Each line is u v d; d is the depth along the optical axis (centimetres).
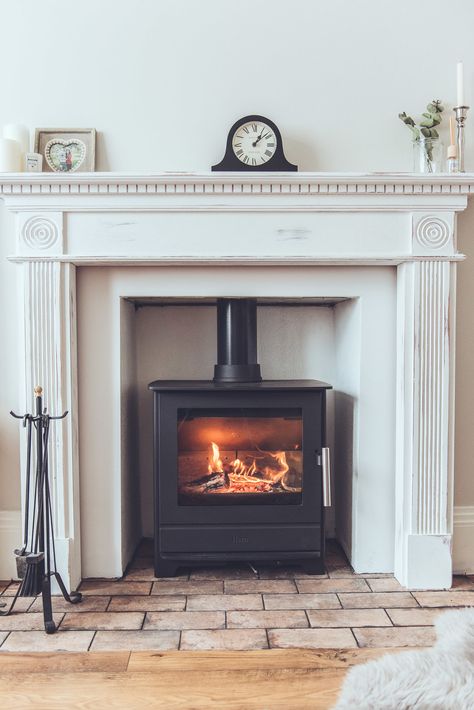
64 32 230
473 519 238
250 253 218
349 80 234
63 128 228
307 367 275
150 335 271
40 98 229
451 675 151
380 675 152
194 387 223
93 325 224
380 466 231
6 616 198
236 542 229
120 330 227
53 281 215
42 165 226
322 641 180
